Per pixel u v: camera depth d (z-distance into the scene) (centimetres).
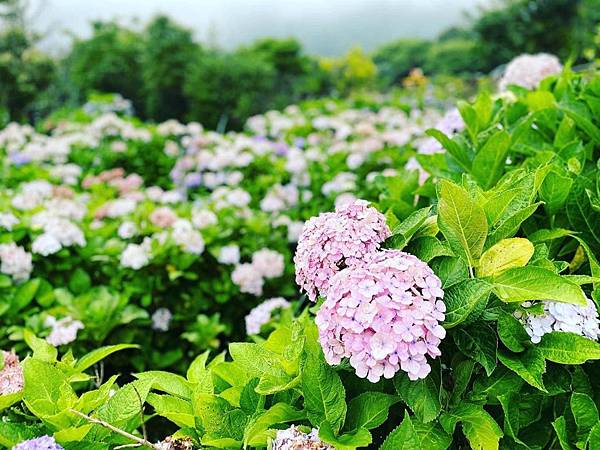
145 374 86
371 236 77
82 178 315
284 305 159
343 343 67
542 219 95
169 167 357
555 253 94
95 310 157
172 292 185
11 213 185
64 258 175
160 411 81
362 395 72
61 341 147
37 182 252
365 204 81
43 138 355
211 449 75
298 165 263
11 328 151
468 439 71
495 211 81
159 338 182
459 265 73
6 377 89
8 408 90
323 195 257
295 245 226
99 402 79
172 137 384
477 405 72
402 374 70
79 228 181
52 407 76
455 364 75
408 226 81
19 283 167
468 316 71
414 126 327
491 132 120
